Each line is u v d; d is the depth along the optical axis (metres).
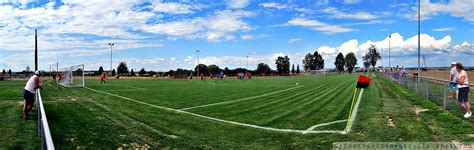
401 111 15.82
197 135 11.45
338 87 36.97
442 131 11.04
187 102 21.44
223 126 12.98
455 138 10.17
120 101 22.02
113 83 50.19
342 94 26.95
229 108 18.28
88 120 12.84
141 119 14.12
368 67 135.00
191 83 49.81
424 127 11.78
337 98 23.62
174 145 10.13
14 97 22.53
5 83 47.97
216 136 11.37
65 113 14.22
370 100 21.27
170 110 17.38
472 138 10.06
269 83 48.53
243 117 15.11
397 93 26.03
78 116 13.62
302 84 44.66
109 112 15.69
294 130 12.23
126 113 15.80
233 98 24.20
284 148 9.91
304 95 26.58
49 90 30.22
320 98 23.89
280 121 14.05
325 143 10.32
